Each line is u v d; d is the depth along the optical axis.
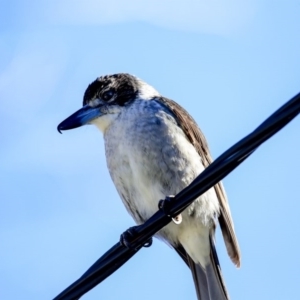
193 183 8.21
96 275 8.82
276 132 7.29
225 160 7.79
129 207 12.08
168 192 11.45
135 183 11.63
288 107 7.08
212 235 11.98
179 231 11.92
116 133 11.76
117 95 12.27
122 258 8.94
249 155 7.69
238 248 11.57
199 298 12.00
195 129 11.98
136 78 12.53
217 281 11.94
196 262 12.09
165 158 11.39
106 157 11.95
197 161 11.68
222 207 11.76
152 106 11.74
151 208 11.71
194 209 11.58
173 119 11.62
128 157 11.58
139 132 11.51
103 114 12.23
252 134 7.43
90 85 12.49
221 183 11.80
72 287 8.80
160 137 11.45
